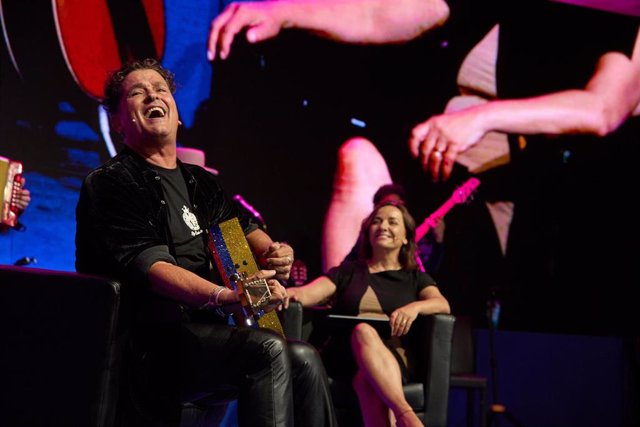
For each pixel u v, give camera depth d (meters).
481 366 4.33
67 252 3.62
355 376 2.77
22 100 3.58
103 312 1.56
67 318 1.57
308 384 1.74
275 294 1.61
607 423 4.44
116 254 1.65
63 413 1.54
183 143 3.89
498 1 4.54
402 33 4.38
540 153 4.48
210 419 1.88
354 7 4.31
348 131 4.24
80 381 1.54
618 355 4.49
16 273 1.62
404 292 3.11
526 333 4.40
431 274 4.24
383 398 2.60
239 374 1.64
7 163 2.61
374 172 4.25
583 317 4.45
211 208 1.97
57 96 3.65
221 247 1.83
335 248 4.13
